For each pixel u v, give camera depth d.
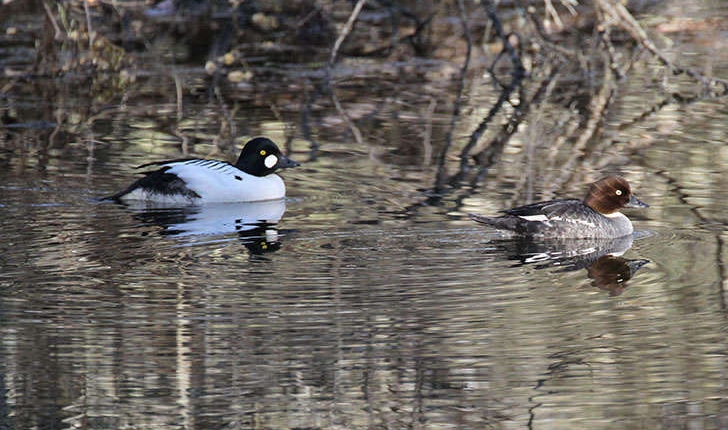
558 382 9.41
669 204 14.90
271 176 15.88
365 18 30.97
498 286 11.57
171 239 13.39
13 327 10.40
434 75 25.39
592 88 23.78
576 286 11.59
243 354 9.86
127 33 28.30
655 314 10.80
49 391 9.16
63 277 11.84
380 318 10.66
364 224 14.05
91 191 15.84
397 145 18.70
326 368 9.62
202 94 23.12
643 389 9.25
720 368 9.59
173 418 8.80
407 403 9.05
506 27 29.64
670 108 21.47
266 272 11.98
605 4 23.94
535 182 16.16
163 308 10.88
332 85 24.12
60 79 24.66
